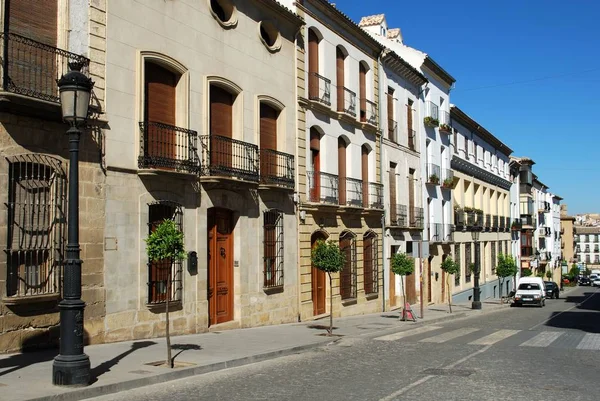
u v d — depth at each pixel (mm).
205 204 15531
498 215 52312
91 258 12250
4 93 10367
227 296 16875
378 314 24859
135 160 13414
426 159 33719
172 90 15000
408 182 30656
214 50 16266
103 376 9297
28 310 11016
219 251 16547
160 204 14117
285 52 19828
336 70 23359
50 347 11352
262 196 18172
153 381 9461
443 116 36969
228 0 16969
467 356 12695
